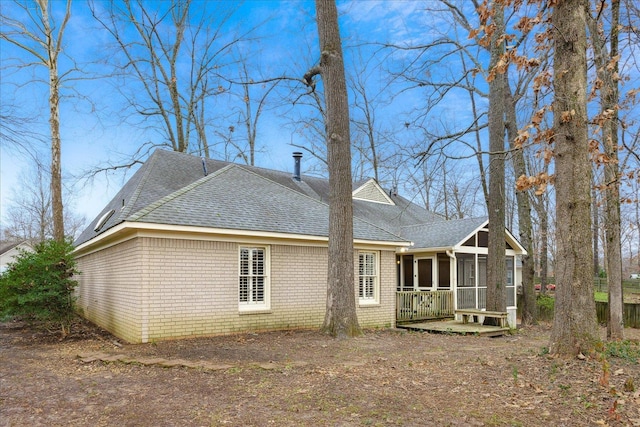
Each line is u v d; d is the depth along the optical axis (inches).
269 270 471.8
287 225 483.8
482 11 294.0
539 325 684.7
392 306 580.4
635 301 977.5
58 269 458.0
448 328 539.8
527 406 197.0
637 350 293.0
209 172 652.7
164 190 531.5
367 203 910.4
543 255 1022.4
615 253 434.3
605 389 210.4
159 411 202.2
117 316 454.0
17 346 408.5
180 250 411.5
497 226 602.5
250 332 449.4
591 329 260.8
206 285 425.1
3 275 474.0
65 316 462.6
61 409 209.6
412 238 773.9
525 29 296.5
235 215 458.9
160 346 366.9
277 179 799.7
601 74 396.5
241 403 209.8
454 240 703.1
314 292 504.7
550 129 280.1
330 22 437.4
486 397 211.3
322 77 452.4
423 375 257.6
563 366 247.0
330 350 351.9
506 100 642.2
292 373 264.8
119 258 455.5
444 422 180.9
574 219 264.8
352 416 189.2
